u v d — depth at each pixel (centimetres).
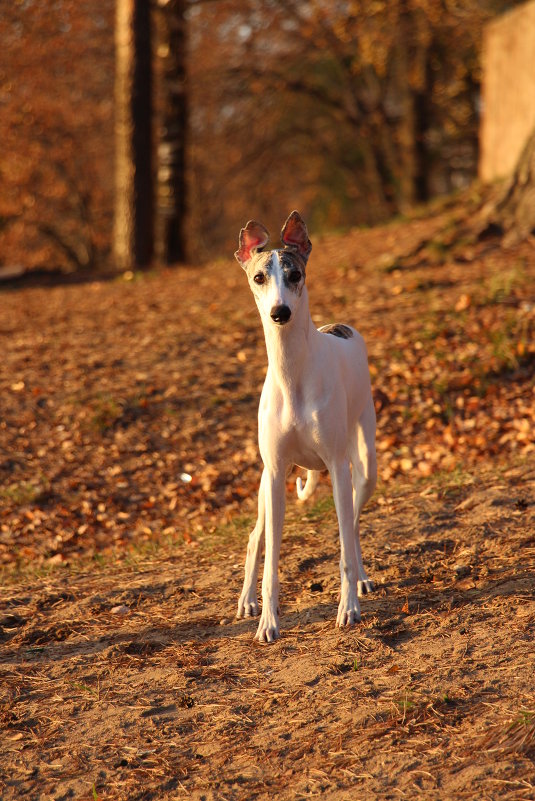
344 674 465
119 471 961
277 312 471
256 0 2850
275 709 441
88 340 1320
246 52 3005
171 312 1441
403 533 667
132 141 2052
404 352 1131
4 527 865
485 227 1506
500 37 1920
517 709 398
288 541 698
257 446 998
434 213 1817
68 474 958
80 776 406
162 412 1070
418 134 3070
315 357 511
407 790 360
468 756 372
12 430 1040
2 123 2773
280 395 514
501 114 1930
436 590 558
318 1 2770
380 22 2683
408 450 942
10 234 3133
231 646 521
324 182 3797
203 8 2850
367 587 578
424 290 1328
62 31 2792
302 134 3550
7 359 1246
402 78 3081
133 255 2095
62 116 2934
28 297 1755
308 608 562
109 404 1078
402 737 396
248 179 3616
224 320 1342
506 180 1717
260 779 386
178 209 2197
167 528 848
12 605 632
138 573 686
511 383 1039
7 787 404
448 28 2780
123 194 2091
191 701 459
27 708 471
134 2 1997
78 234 3409
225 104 3192
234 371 1159
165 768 404
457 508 702
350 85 3278
